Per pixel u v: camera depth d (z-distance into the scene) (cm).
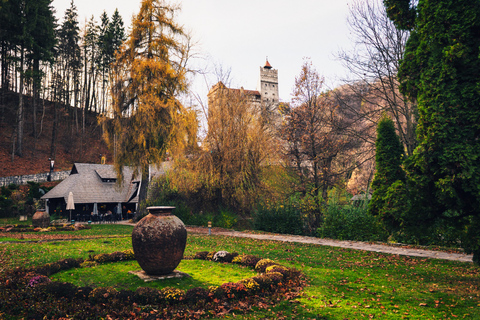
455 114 712
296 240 1620
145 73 2594
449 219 795
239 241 1583
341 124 2233
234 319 535
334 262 1055
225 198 2492
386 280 805
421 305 602
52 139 5191
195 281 764
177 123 2538
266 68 9081
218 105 2467
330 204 1825
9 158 4559
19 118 4703
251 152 2369
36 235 1730
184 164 2497
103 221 3247
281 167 2386
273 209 2109
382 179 864
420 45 786
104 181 3666
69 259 876
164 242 741
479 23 693
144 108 2473
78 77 6638
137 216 2853
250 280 686
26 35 4400
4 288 602
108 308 557
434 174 739
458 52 701
